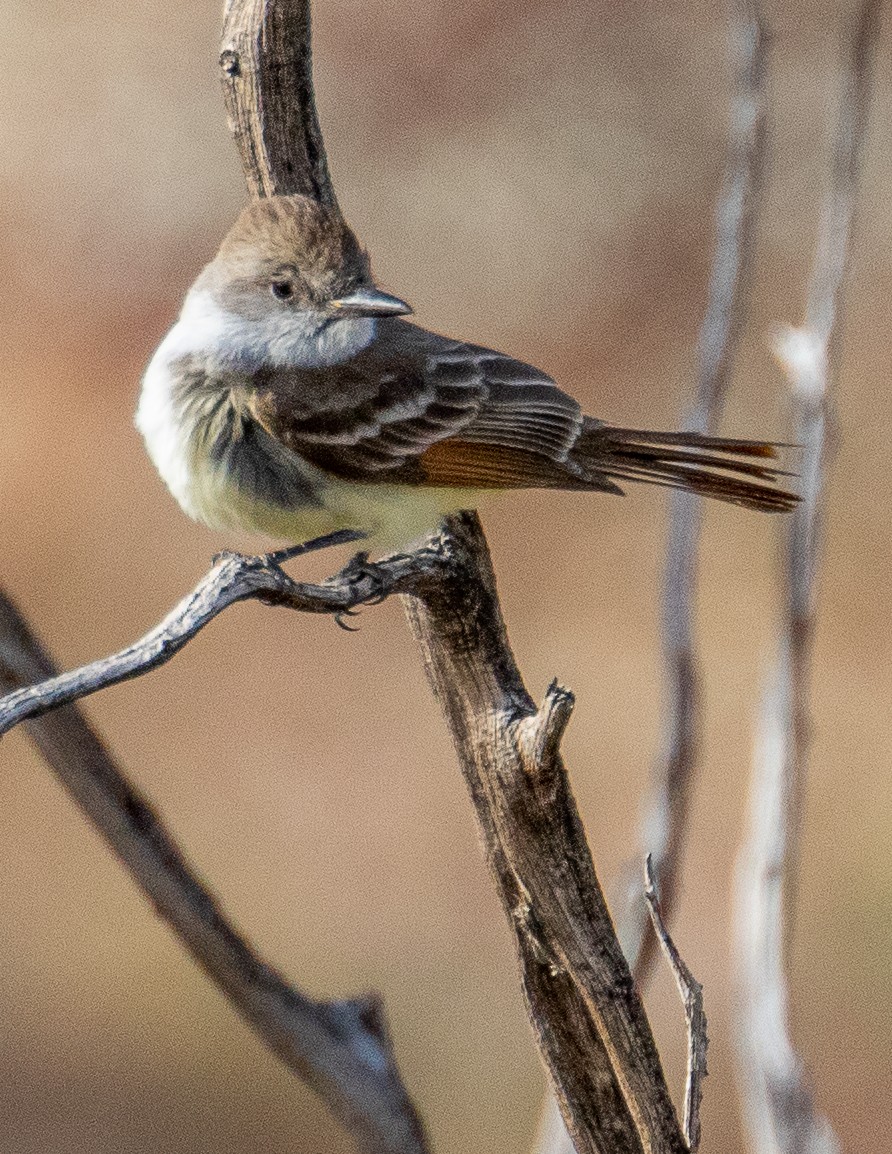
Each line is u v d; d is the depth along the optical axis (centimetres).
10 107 2038
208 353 738
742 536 1709
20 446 1844
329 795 1488
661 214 2033
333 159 2058
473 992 1288
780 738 636
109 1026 1263
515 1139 1188
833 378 661
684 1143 500
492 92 2083
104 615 1703
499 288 2008
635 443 772
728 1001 1257
